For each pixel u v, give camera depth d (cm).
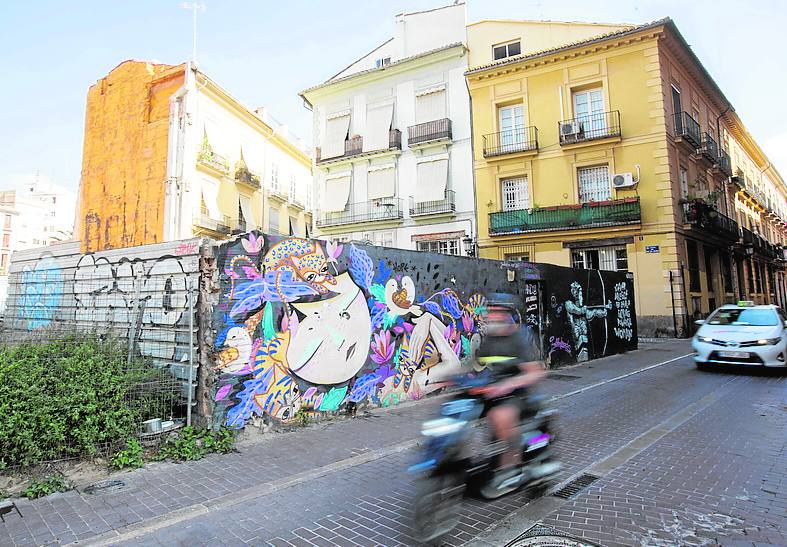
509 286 1076
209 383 585
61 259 974
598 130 2183
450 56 2578
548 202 2280
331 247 725
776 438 568
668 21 2027
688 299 2072
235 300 608
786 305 4653
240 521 374
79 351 594
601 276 1443
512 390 416
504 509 391
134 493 429
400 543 336
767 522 358
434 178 2550
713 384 923
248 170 2800
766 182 4412
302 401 670
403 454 543
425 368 861
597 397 833
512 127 2417
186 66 2345
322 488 442
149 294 702
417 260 867
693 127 2342
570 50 2225
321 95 2980
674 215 2023
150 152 2403
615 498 408
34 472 464
